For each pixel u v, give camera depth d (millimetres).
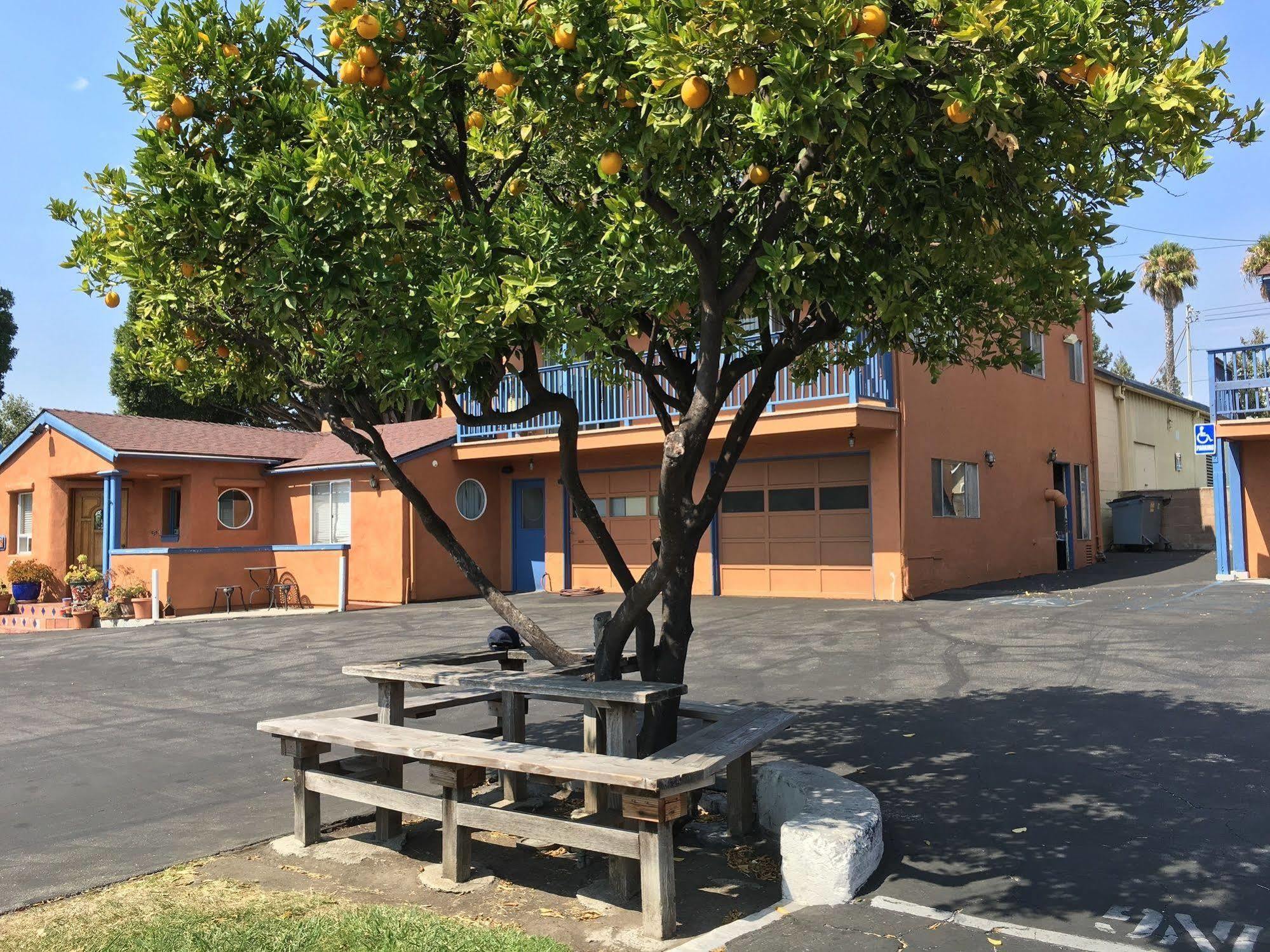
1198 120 3633
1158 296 46594
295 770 5434
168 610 18312
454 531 20172
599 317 5719
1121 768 5980
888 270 4934
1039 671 9055
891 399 15383
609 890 4609
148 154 4969
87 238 5691
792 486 16688
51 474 21094
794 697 8523
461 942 3902
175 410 32438
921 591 15562
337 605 19031
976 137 4105
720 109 4352
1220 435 16422
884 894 4352
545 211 5984
